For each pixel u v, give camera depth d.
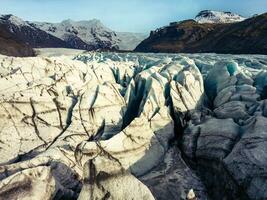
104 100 18.30
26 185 11.42
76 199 12.66
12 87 18.33
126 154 15.02
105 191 11.26
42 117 17.36
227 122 15.45
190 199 12.16
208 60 32.31
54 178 12.45
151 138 16.03
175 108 18.09
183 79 19.33
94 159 11.61
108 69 24.12
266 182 12.12
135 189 11.28
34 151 15.92
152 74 19.78
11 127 16.62
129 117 19.02
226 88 18.75
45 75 20.20
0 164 15.21
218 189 13.85
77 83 20.20
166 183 14.48
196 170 15.28
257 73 21.73
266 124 14.16
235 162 13.33
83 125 17.33
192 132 16.20
